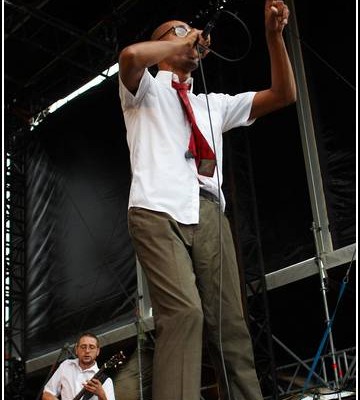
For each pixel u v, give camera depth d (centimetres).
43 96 1334
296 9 992
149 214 206
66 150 1249
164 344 193
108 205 1155
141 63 209
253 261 934
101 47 1158
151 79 220
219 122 237
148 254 204
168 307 196
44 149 1283
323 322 891
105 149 1195
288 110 984
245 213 966
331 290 859
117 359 564
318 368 869
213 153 221
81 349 579
